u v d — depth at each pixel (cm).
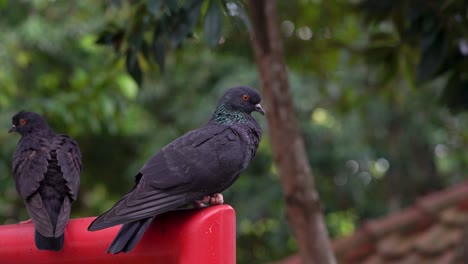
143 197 586
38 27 1711
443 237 1141
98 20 1747
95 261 604
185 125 1908
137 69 914
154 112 1995
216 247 580
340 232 2184
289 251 2198
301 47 1317
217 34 808
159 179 603
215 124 723
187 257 576
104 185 2147
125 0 1109
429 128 1961
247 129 718
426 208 1204
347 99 1520
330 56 1343
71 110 1312
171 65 1864
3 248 625
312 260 920
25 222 653
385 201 2111
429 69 934
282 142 921
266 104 930
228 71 1889
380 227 1213
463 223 1145
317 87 1789
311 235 917
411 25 955
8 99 1560
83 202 2195
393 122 1941
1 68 1616
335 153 1872
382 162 2091
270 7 912
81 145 2050
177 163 619
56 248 593
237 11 822
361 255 1199
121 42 921
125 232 558
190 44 1310
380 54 1103
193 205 654
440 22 930
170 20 848
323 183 1933
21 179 666
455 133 2048
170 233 585
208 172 626
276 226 2023
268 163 1897
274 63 917
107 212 564
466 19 926
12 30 1711
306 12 1308
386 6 1034
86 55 1806
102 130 1942
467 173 2211
